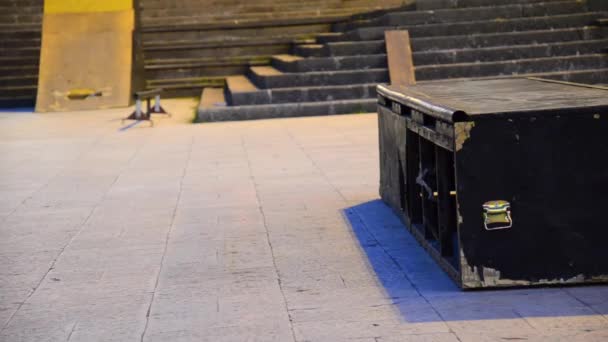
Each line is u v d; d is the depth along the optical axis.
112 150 13.12
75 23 21.97
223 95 21.05
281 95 17.48
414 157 6.71
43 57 21.48
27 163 12.08
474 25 19.25
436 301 5.02
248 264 6.12
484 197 5.10
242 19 26.16
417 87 7.57
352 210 7.82
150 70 24.12
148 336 4.65
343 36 20.84
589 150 5.08
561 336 4.33
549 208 5.11
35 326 4.93
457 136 5.06
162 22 26.12
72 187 9.86
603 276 5.14
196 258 6.36
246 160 11.39
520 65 18.23
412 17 19.58
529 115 5.05
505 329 4.48
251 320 4.84
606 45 18.75
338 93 17.72
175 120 17.56
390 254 6.20
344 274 5.74
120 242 7.00
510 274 5.14
